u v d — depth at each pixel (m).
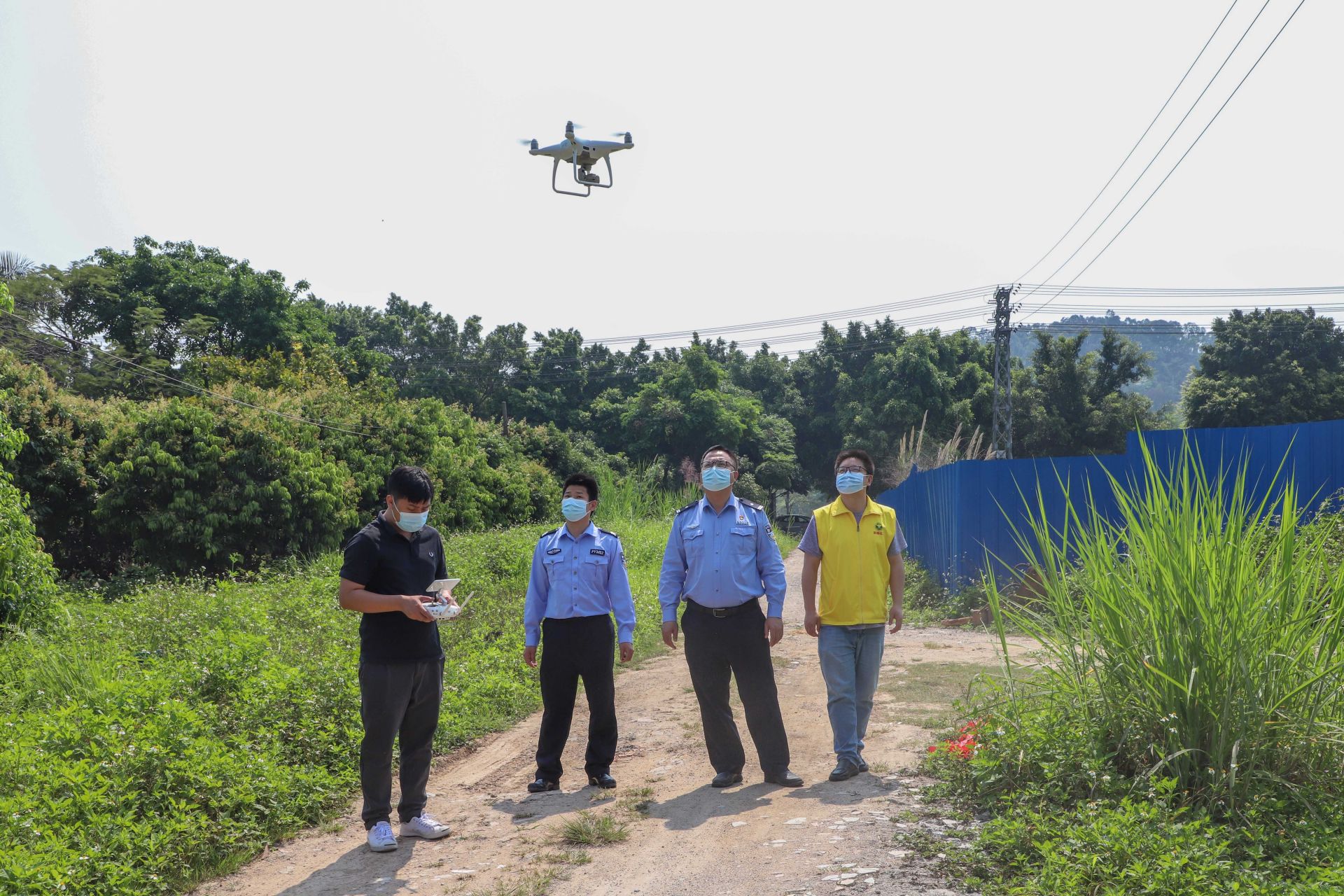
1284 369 42.19
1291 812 3.69
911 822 4.20
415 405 29.78
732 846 4.14
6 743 5.04
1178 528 4.16
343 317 55.69
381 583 4.45
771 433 56.69
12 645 8.73
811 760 5.59
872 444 52.22
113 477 18.62
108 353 30.92
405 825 4.67
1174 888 3.12
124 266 36.97
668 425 51.06
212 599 10.59
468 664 8.54
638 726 6.94
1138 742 4.11
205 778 4.77
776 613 5.18
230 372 31.41
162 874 4.14
